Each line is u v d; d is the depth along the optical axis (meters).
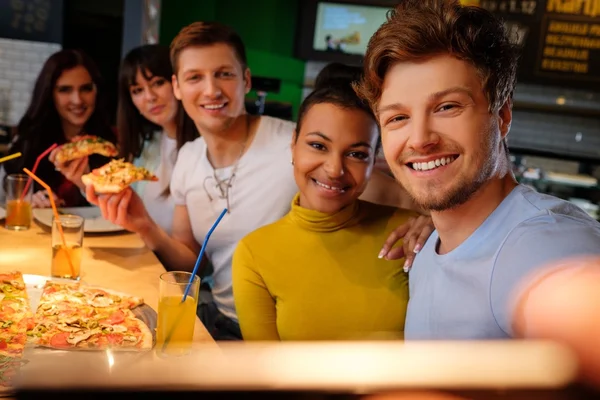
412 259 1.60
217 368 0.20
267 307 1.86
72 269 1.90
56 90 3.44
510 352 0.20
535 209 1.17
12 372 1.20
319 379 0.19
